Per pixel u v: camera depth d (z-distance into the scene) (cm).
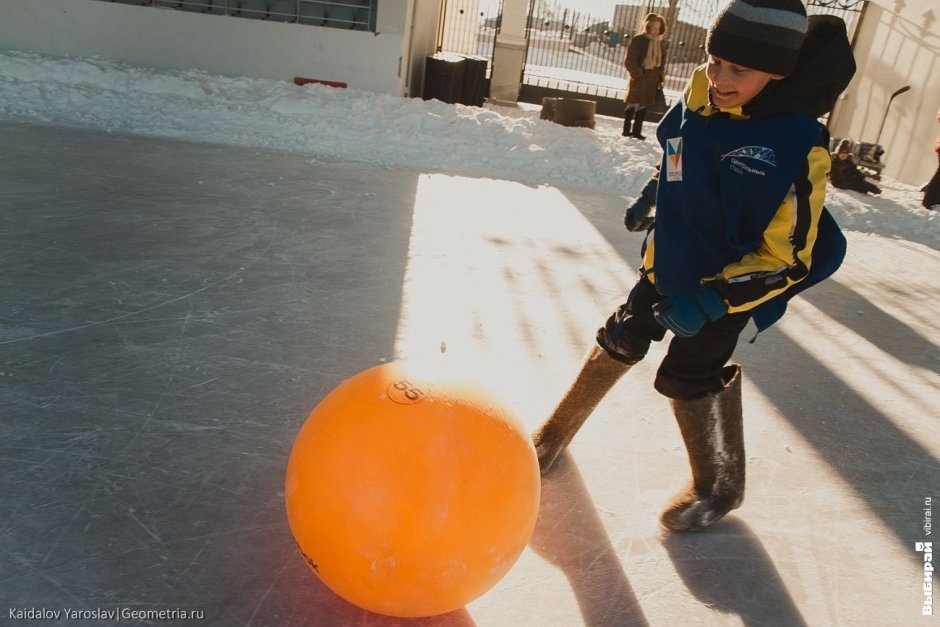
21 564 222
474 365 382
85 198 563
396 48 1133
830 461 338
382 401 195
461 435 191
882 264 706
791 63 208
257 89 1030
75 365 335
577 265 563
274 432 304
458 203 697
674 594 244
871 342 497
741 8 207
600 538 267
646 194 281
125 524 244
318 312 420
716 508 271
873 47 1384
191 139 809
